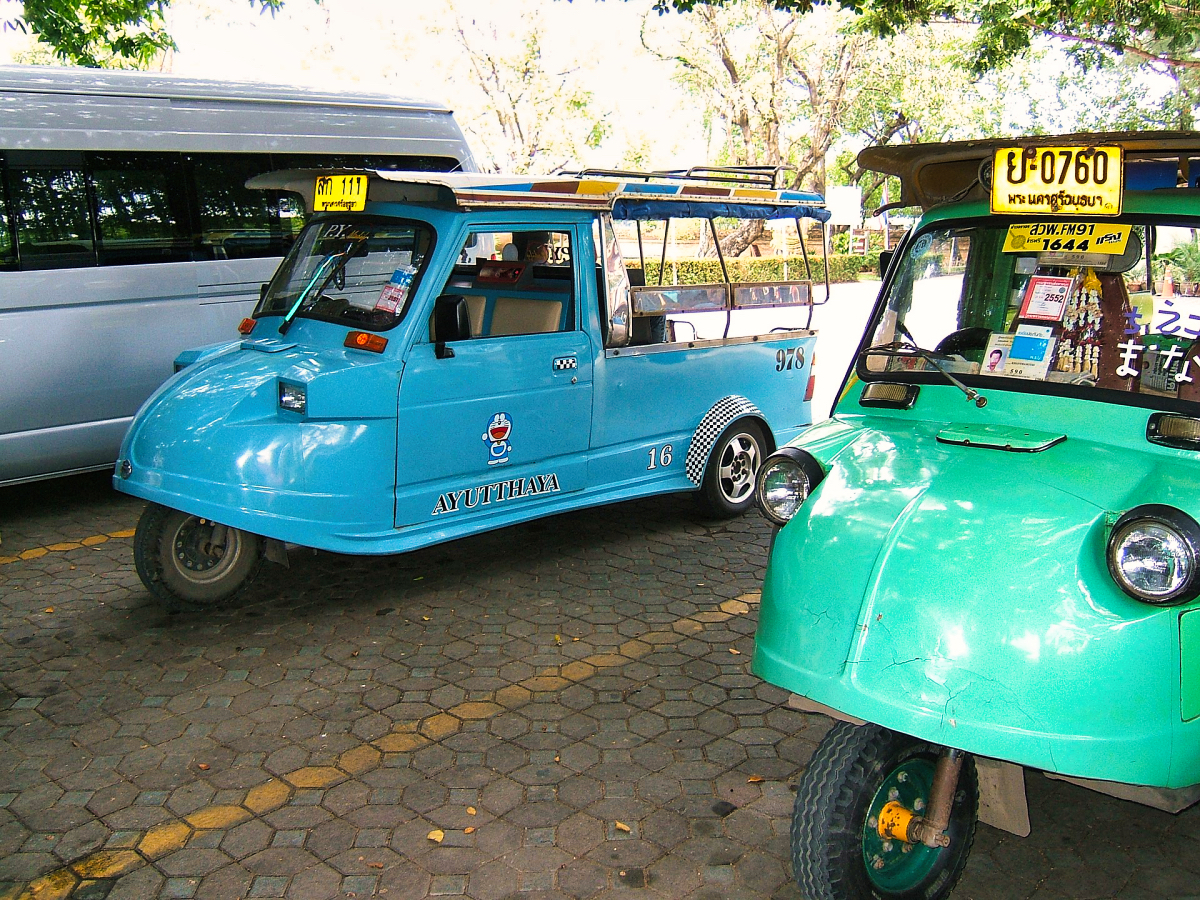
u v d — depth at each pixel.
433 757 3.90
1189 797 2.61
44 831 3.42
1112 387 3.10
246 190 7.97
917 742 2.82
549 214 5.55
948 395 3.37
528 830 3.43
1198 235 3.05
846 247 34.59
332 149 8.45
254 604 5.41
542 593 5.57
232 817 3.50
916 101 28.70
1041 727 2.44
